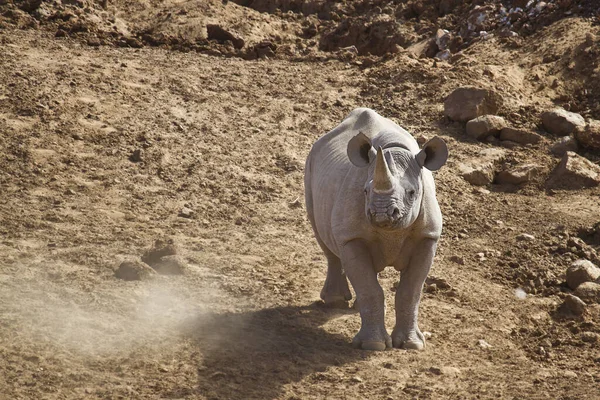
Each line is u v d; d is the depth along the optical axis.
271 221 45.81
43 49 66.25
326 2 92.06
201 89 62.16
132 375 26.56
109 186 47.53
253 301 34.25
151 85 61.56
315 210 32.88
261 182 50.34
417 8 86.75
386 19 82.75
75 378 26.00
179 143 53.72
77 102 56.62
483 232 46.66
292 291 36.12
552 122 59.88
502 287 39.50
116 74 62.47
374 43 82.00
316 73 68.44
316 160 34.00
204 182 49.41
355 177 29.44
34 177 47.38
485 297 37.69
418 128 59.50
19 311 30.19
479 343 32.09
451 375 28.45
